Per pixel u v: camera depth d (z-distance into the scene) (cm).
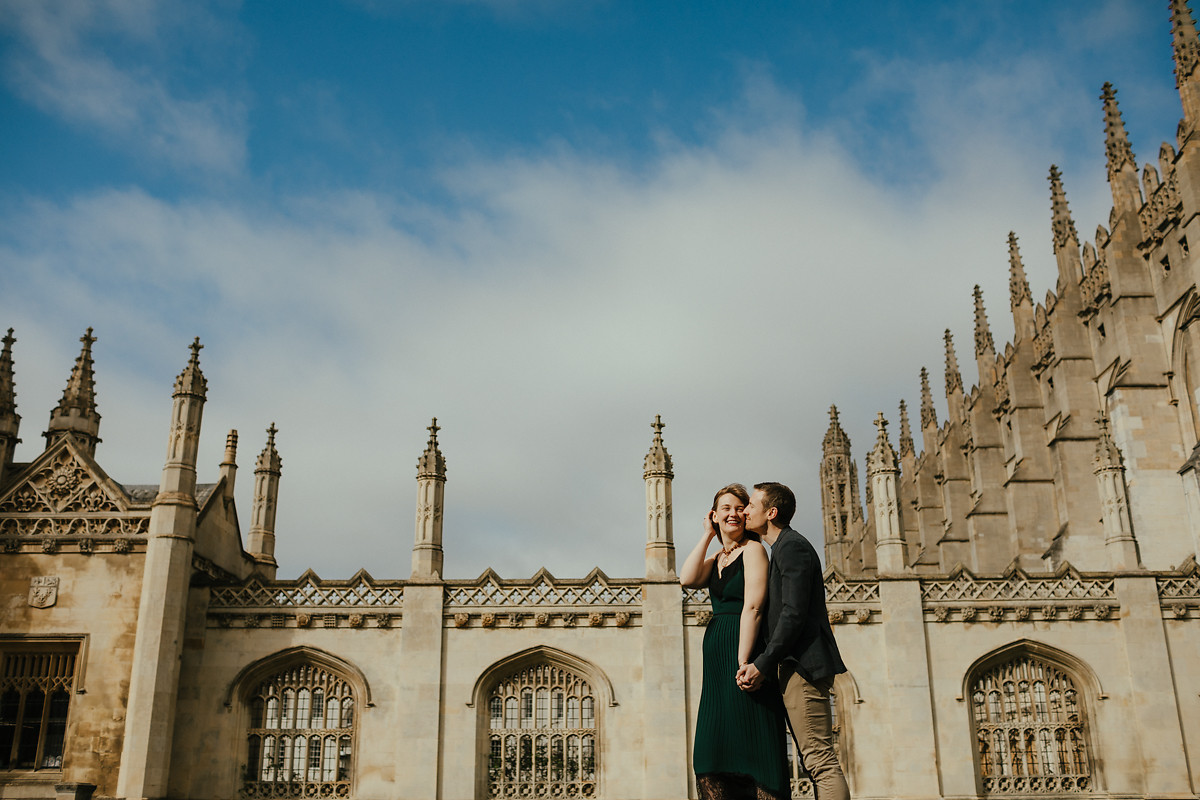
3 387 4169
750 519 1015
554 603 3950
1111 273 5647
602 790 3747
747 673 904
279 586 4003
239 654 3922
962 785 3725
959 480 8075
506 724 3875
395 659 3912
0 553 3950
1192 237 5038
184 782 3784
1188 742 3738
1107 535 4059
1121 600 3888
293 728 3888
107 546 3959
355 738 3831
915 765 3728
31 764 3781
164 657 3772
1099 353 6091
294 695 3931
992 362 7794
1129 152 5834
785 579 922
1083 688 3838
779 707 929
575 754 3822
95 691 3800
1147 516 5159
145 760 3638
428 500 4091
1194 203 5034
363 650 3925
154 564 3866
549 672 3919
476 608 3941
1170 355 5356
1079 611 3878
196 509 4028
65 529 3981
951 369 8600
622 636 3906
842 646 3891
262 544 4856
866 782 3738
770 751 909
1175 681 3803
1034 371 6962
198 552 4147
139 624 3806
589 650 3894
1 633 3862
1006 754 3806
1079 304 6294
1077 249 6431
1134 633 3844
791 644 898
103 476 4044
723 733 926
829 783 898
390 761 3797
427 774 3750
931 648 3875
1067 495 5831
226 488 4503
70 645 3884
